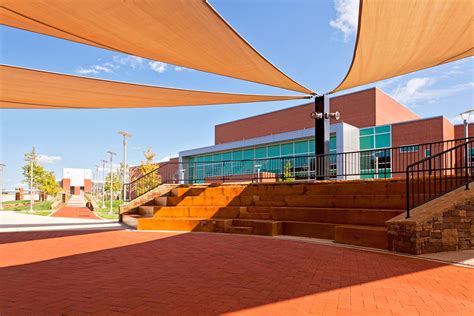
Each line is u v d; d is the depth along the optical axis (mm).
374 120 28719
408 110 37312
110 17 6531
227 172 33188
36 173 37750
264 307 3449
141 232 10414
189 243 8023
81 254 6660
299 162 27953
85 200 52719
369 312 3293
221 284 4348
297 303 3570
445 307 3422
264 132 38375
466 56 9508
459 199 6570
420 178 8352
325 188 10266
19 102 11305
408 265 5305
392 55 8727
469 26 6934
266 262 5711
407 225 6211
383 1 5684
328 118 12391
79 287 4258
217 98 12125
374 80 11500
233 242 8125
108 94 10891
